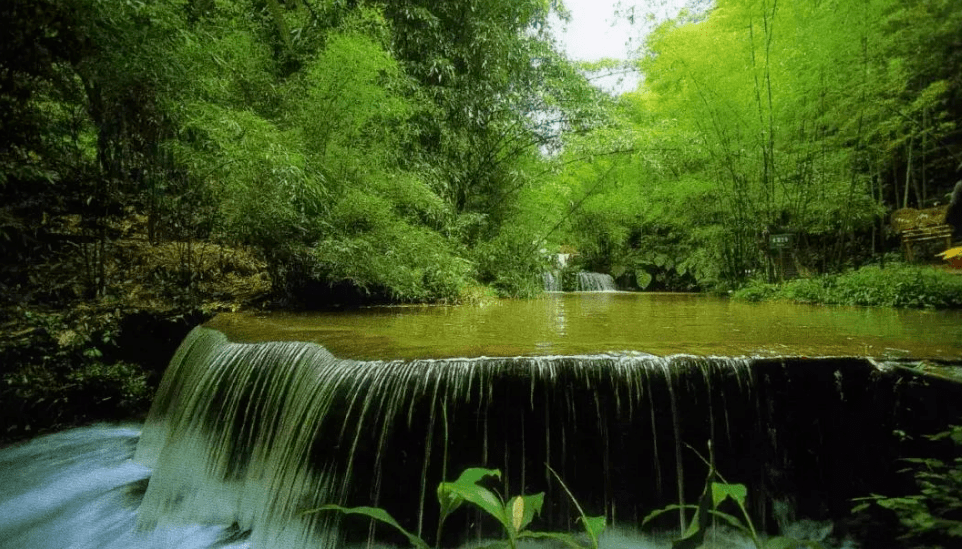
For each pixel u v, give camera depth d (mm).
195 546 2873
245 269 6465
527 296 8023
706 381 2475
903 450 2258
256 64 5629
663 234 13008
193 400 3715
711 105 7371
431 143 7426
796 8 6348
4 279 5016
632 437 2479
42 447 4176
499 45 7668
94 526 3123
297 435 2777
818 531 2352
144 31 4637
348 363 2691
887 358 2434
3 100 4219
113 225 6219
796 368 2467
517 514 859
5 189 5215
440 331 3734
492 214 8477
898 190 8391
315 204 5469
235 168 4926
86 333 4645
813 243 8492
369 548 2475
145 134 5805
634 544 2449
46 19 3834
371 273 5676
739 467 2447
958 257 5496
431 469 2480
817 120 6457
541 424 2496
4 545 2955
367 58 5219
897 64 5383
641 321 4340
